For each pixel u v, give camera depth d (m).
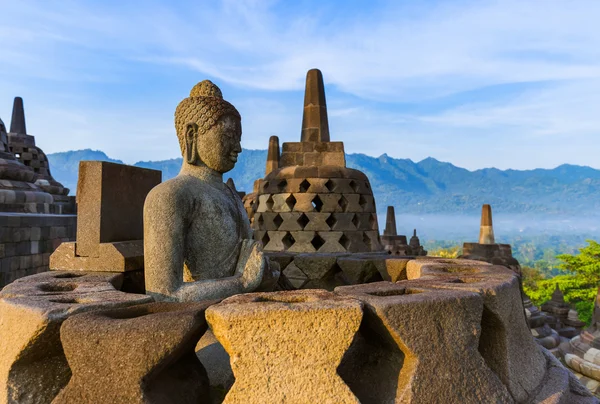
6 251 9.71
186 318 2.00
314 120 6.88
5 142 13.77
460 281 2.95
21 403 2.14
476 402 2.27
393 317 2.14
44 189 16.53
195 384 2.45
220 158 3.37
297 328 1.97
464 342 2.34
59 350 2.25
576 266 30.52
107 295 2.50
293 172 6.03
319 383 1.96
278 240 5.94
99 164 3.76
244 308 2.02
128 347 1.94
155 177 4.80
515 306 2.91
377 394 2.30
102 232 3.74
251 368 1.95
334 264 5.29
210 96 3.46
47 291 2.77
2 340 2.25
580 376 7.14
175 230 2.91
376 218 6.33
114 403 1.91
